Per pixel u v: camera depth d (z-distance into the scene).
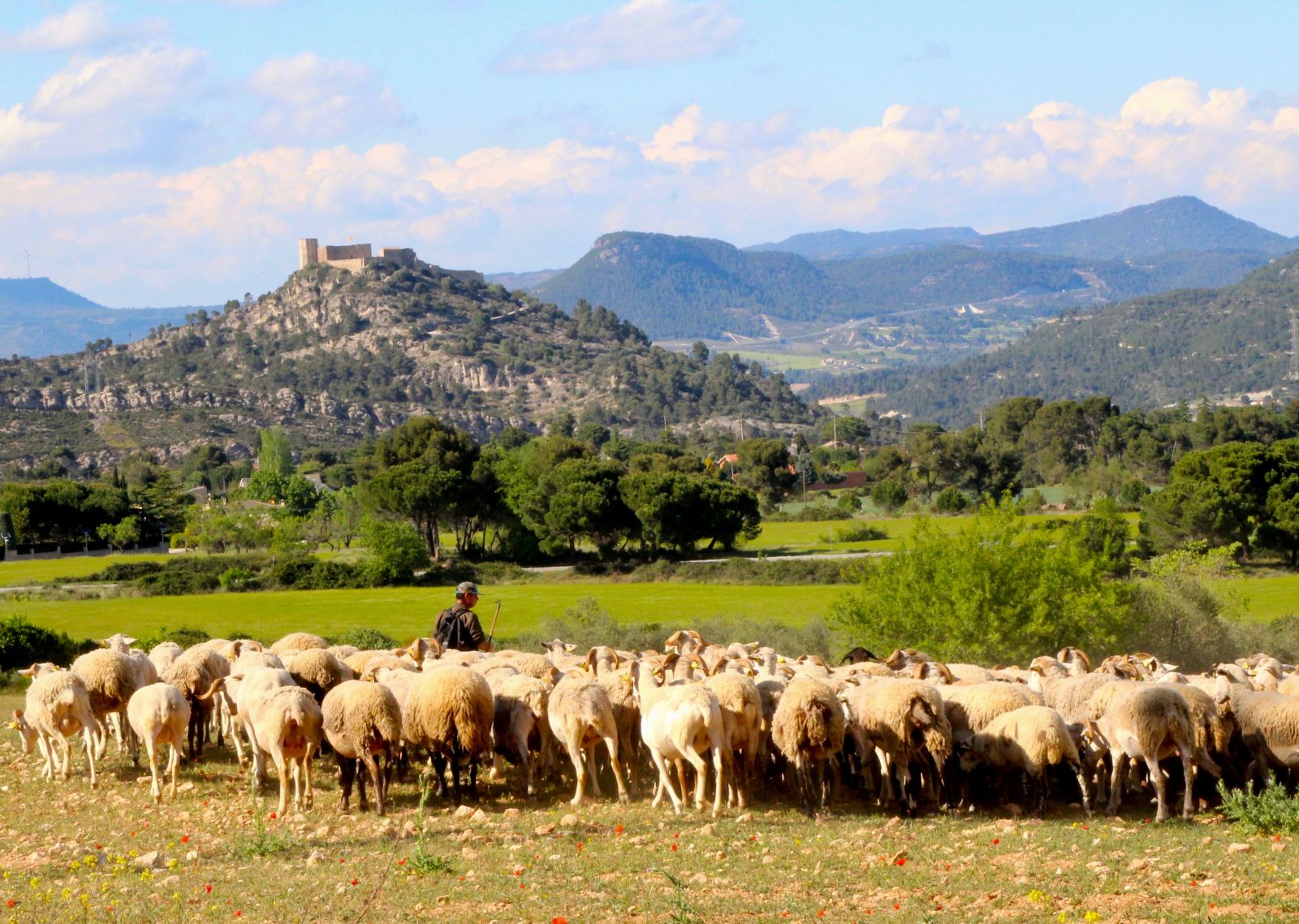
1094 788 18.88
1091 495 145.38
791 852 15.40
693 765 18.02
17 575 107.44
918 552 44.53
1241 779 18.81
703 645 28.11
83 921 12.57
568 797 19.88
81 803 20.44
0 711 35.44
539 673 23.56
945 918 12.12
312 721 18.91
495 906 13.12
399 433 123.62
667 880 14.05
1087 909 12.31
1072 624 42.09
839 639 48.72
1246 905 12.15
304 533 124.88
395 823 18.09
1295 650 46.59
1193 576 51.16
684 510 100.62
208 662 24.39
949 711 19.38
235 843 16.75
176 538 137.38
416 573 96.88
